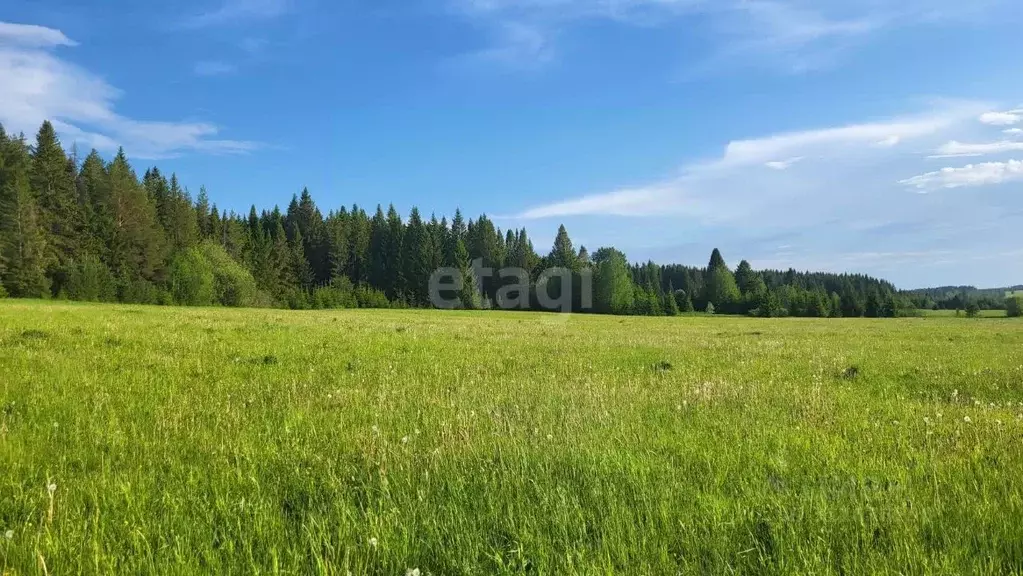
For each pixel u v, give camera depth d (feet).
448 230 442.09
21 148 254.06
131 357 39.42
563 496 13.65
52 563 10.61
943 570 10.39
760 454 17.97
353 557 11.02
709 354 56.70
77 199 279.28
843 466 16.71
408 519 12.50
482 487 14.71
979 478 15.83
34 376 29.99
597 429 21.06
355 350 50.19
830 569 10.40
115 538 11.72
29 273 218.38
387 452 17.42
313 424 21.86
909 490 14.49
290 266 390.42
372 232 437.99
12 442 17.81
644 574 10.47
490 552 11.46
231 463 16.90
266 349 47.96
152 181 354.95
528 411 24.20
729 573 10.67
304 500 14.21
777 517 12.67
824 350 64.34
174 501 13.42
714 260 469.98
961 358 55.62
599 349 59.06
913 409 26.86
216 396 27.48
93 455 17.30
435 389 30.71
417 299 387.55
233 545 11.43
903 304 399.03
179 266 271.90
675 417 23.94
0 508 13.16
